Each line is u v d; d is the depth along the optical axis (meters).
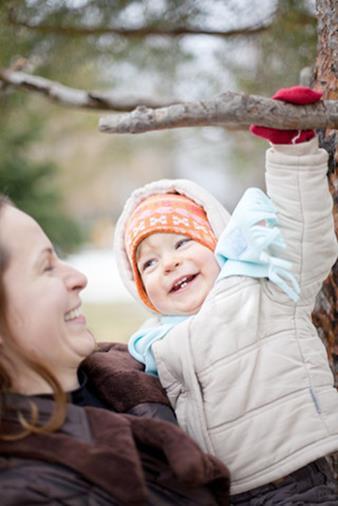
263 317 1.54
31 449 1.20
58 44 2.87
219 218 1.74
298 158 1.47
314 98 1.38
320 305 1.81
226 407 1.49
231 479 1.49
